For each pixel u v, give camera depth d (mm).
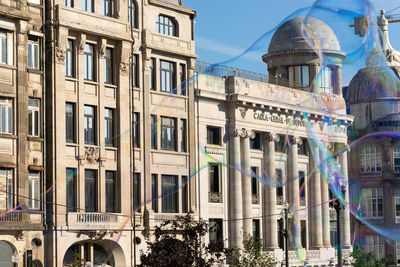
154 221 54500
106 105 52438
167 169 56250
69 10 50281
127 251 52719
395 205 84125
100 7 52406
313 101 68312
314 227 69500
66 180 49875
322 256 69000
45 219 48625
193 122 58219
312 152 68062
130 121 53750
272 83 70750
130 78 54094
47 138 49156
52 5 49562
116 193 52750
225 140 61219
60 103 49531
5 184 46750
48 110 49250
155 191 55531
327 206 70812
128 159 53375
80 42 50875
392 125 83125
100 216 50938
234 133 61344
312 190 69812
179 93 57594
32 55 49000
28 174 47969
